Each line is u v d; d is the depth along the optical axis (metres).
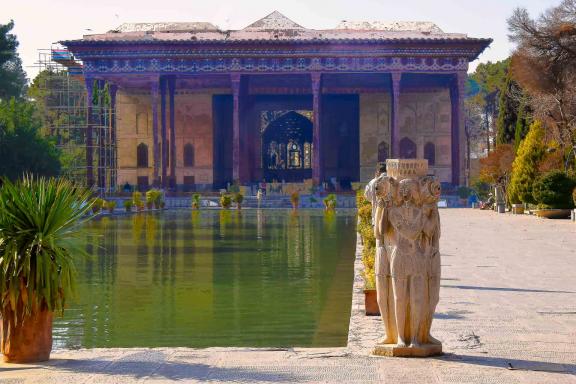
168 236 33.59
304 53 78.94
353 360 8.45
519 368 8.02
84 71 79.19
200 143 88.12
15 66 106.19
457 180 79.50
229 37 80.75
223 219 49.53
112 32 82.06
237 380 7.60
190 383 7.51
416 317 8.60
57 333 12.30
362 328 10.43
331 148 93.50
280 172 96.25
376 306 11.55
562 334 9.93
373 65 78.81
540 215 46.81
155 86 79.38
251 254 25.39
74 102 89.62
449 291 14.05
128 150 88.50
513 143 65.38
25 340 8.70
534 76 50.88
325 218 50.62
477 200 73.56
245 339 11.73
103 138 82.19
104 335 12.07
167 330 12.52
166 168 83.38
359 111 89.12
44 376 7.89
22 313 8.71
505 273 16.98
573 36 49.56
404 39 77.62
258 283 18.28
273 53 79.06
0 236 8.88
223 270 20.92
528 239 28.00
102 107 83.44
